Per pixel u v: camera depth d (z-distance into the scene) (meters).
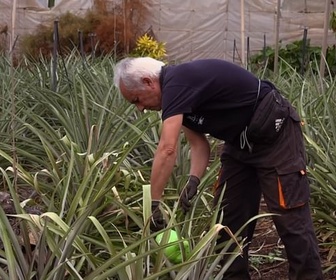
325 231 4.49
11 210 3.83
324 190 4.32
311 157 4.87
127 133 4.98
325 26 7.00
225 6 16.53
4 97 6.48
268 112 3.34
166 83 3.21
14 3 4.43
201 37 16.55
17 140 5.66
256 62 13.15
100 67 8.61
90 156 4.21
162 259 3.08
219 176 3.76
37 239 3.14
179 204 3.83
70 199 3.96
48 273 2.98
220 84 3.28
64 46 13.99
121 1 15.23
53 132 4.91
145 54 11.92
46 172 4.23
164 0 16.28
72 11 15.94
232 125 3.38
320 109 5.73
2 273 2.81
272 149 3.40
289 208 3.37
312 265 3.46
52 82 7.15
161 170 3.20
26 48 13.84
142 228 3.30
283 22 16.56
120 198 4.11
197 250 2.94
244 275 3.77
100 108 5.55
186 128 3.67
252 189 3.70
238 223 3.73
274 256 4.27
